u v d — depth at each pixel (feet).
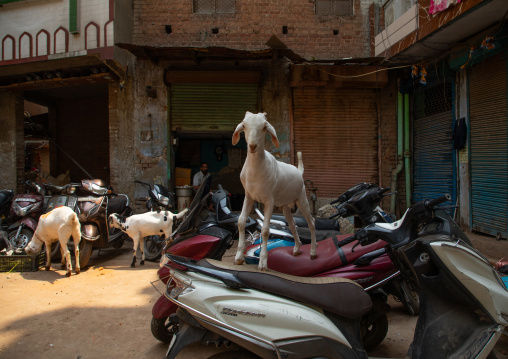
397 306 12.26
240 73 23.94
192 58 23.76
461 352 6.31
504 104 18.58
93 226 17.38
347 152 24.89
